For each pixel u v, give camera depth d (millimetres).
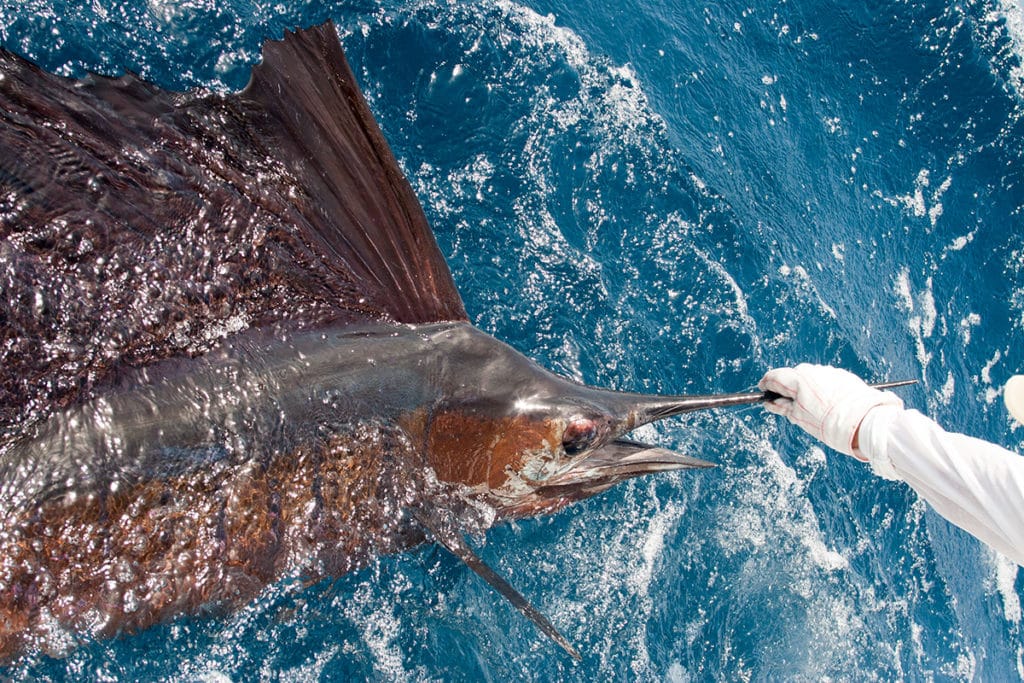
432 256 3906
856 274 6598
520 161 5578
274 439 3488
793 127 6879
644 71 6305
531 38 5848
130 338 3395
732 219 6168
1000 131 7598
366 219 3789
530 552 4855
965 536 6844
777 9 7316
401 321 3830
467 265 5184
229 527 3432
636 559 5137
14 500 3129
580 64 5988
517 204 5488
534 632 4758
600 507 5129
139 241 3496
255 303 3596
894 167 7203
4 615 3156
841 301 6383
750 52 7000
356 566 3746
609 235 5773
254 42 4973
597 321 5457
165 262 3504
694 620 5219
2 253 3311
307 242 3711
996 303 7305
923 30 7605
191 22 4867
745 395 3816
